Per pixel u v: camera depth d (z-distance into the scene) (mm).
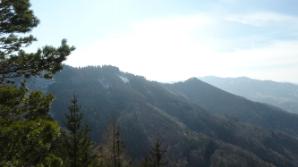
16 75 12570
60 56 12922
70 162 25641
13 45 13281
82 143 26375
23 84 11898
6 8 12727
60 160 9945
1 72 12375
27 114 10508
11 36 13227
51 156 9781
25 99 10648
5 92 10133
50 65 12852
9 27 12984
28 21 13242
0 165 8641
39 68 12680
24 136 8977
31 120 9773
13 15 12930
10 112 10156
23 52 12562
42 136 9320
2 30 12938
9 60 12312
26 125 9102
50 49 12773
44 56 12633
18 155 8898
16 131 8898
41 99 10859
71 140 25922
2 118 9734
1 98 10078
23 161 8930
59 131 9930
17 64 12391
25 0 13086
